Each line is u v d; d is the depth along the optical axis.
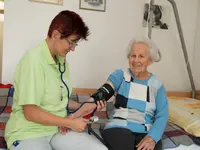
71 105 1.44
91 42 2.16
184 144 1.42
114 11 2.19
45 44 1.18
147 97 1.35
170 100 2.06
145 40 1.37
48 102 1.19
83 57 2.16
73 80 2.16
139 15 2.27
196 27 2.47
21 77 1.09
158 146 1.28
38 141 1.14
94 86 2.22
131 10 2.24
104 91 1.34
